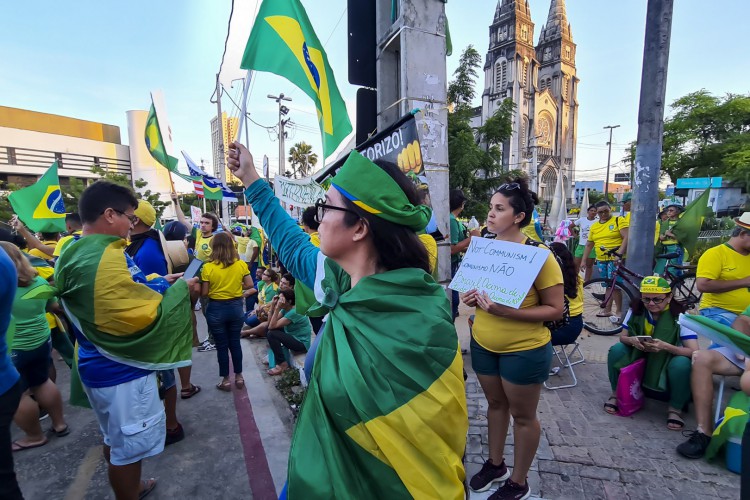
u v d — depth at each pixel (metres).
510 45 62.16
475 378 4.06
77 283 1.96
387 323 0.93
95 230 2.08
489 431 2.43
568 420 3.23
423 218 1.05
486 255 2.29
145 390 2.16
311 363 1.23
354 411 0.88
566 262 3.51
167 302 2.24
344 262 1.08
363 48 3.20
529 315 2.06
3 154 40.59
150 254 3.13
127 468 2.14
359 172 0.98
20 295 3.02
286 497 1.04
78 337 2.11
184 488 2.70
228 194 14.48
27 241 5.50
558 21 72.44
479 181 19.00
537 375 2.12
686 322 2.81
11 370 1.83
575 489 2.44
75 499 2.64
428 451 0.87
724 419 2.60
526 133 65.25
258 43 2.56
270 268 6.15
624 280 5.34
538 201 2.35
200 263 2.67
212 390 4.21
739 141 26.78
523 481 2.25
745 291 3.39
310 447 0.92
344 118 2.74
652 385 3.24
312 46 2.65
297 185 4.25
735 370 2.80
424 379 0.90
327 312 1.10
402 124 2.40
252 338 6.07
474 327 2.34
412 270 0.98
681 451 2.73
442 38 2.81
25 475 2.88
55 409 3.32
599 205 7.05
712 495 2.37
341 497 0.85
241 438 3.30
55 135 44.66
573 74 74.50
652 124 4.53
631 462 2.68
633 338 3.25
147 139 4.58
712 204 18.73
